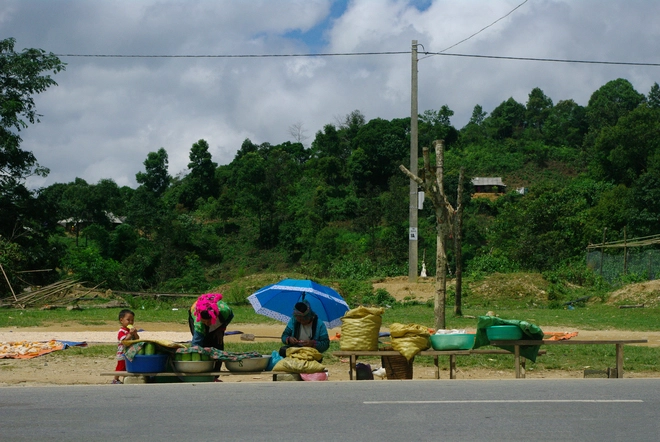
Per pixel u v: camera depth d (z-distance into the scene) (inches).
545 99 4365.2
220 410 276.4
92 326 711.7
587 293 1085.8
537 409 278.2
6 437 233.0
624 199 1975.9
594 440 228.7
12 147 1290.6
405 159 2974.9
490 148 3580.2
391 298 1045.8
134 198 2763.3
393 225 2226.9
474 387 335.6
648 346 569.3
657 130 2682.1
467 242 2140.7
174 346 358.0
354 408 279.9
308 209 2760.8
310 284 443.5
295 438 230.2
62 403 293.0
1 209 1349.7
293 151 3698.3
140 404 289.9
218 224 2802.7
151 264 2162.9
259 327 729.6
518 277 1121.4
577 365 468.1
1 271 1097.4
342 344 387.9
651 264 1223.5
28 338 577.3
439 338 389.4
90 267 1318.9
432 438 230.2
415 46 1050.1
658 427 247.8
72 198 2723.9
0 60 1320.1
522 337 386.6
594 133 3553.2
